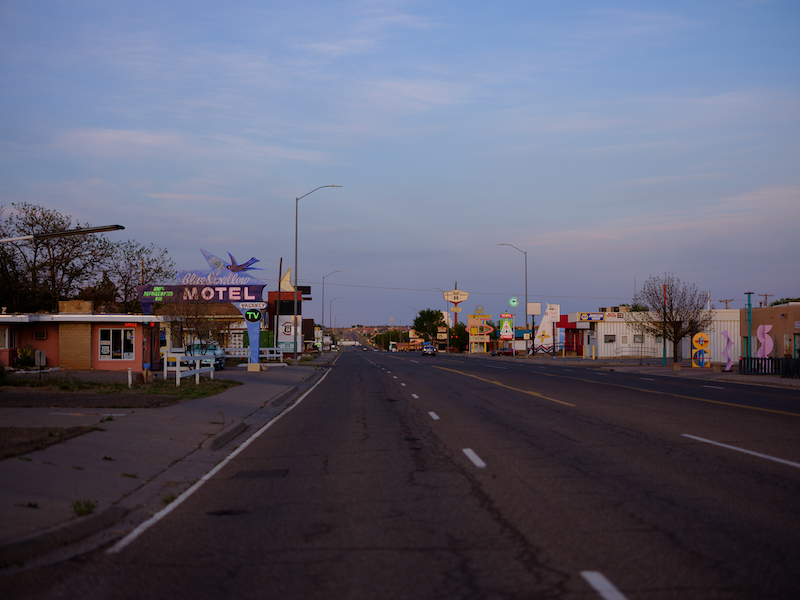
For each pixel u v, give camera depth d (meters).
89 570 5.96
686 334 56.59
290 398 25.59
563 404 20.73
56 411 16.95
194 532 7.16
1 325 35.91
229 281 41.69
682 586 5.21
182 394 22.09
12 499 8.13
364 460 11.41
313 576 5.64
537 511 7.59
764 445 12.16
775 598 4.97
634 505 7.78
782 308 49.75
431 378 37.56
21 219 51.03
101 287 53.91
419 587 5.32
